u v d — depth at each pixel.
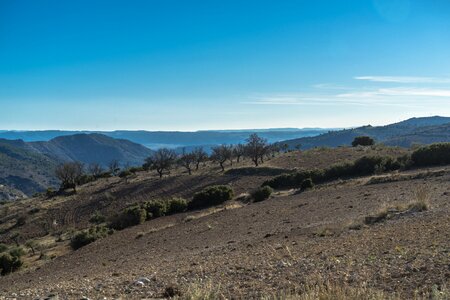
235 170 77.00
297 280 7.80
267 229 21.91
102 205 73.00
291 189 48.09
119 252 26.42
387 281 6.96
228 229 25.80
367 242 11.04
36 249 45.16
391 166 45.94
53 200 85.38
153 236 31.19
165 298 7.68
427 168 41.06
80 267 22.95
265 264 10.04
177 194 69.88
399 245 9.80
